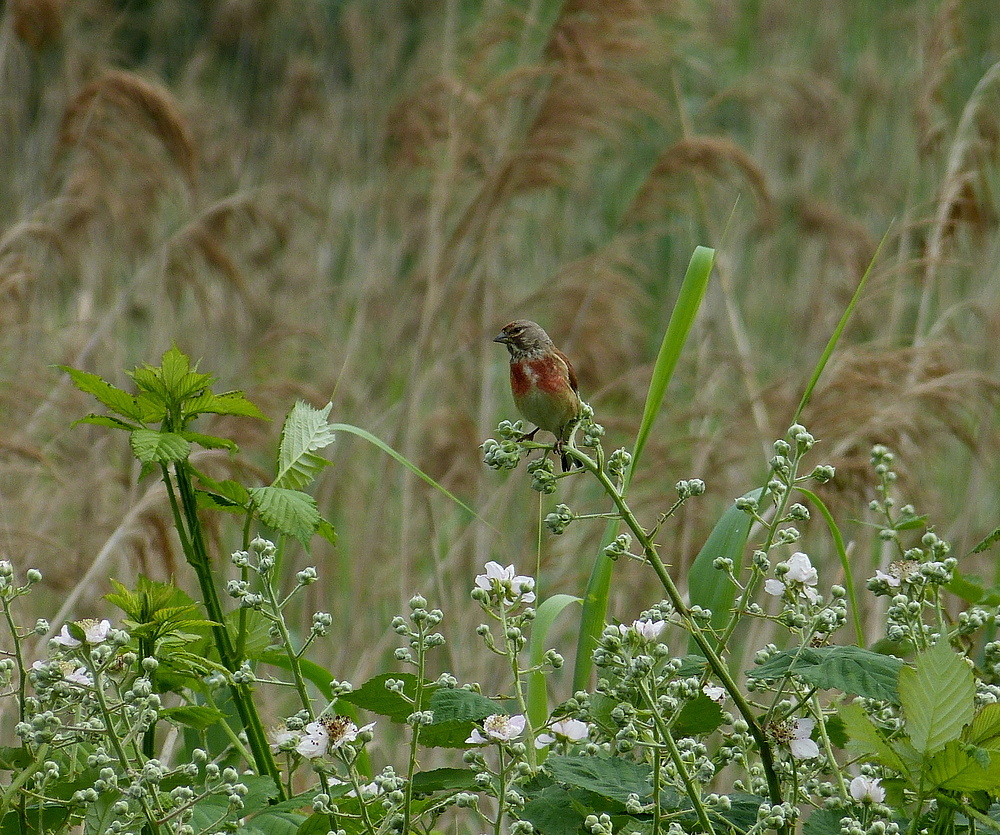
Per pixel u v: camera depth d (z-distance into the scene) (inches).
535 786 170.7
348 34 735.7
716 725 169.0
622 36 526.3
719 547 234.4
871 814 160.1
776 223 569.6
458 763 296.7
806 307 569.3
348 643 365.4
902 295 486.6
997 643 174.6
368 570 401.7
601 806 161.9
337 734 159.8
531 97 566.3
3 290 461.1
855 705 161.0
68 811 174.6
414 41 775.1
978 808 153.5
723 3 760.3
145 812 157.6
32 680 163.8
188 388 208.5
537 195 637.9
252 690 205.6
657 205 521.0
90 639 160.6
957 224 445.1
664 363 222.2
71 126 527.8
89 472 416.8
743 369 455.2
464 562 405.7
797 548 383.2
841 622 165.9
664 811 163.6
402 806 159.0
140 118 526.0
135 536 317.7
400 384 517.0
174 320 552.4
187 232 513.0
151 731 201.8
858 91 706.2
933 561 189.5
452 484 448.1
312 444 213.3
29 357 490.0
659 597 374.0
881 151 691.4
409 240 577.6
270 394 449.1
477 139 584.7
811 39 750.5
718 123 724.0
